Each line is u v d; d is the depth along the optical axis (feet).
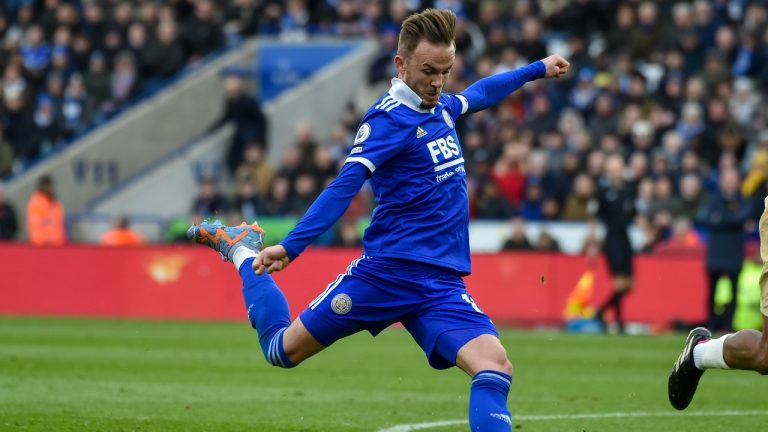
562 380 118.62
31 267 215.10
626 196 188.34
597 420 89.35
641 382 116.98
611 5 257.75
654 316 197.67
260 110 257.34
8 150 263.70
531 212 219.61
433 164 64.18
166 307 210.59
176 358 135.54
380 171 64.54
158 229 253.24
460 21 257.96
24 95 268.00
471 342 62.69
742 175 214.90
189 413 90.94
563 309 199.00
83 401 97.19
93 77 273.33
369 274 64.69
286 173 235.40
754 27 249.55
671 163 220.43
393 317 64.85
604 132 232.12
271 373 121.49
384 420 88.22
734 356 71.61
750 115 238.27
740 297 189.98
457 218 65.05
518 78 71.67
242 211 232.12
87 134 266.77
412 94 63.87
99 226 251.60
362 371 124.77
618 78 239.09
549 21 268.82
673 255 197.36
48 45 282.36
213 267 209.26
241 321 203.21
